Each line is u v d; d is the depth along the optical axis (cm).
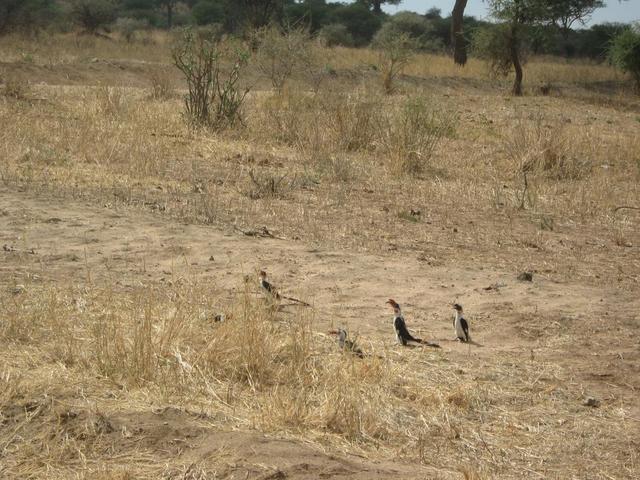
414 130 2047
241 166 1766
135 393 703
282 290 1011
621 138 2562
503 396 775
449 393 758
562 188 1805
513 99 3706
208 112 2197
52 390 689
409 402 746
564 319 975
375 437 680
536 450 684
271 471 582
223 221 1299
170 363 758
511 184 1819
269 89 3231
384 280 1072
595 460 672
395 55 3581
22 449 611
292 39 3384
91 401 680
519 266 1194
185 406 690
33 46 3791
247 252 1141
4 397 666
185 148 1889
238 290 986
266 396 718
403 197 1611
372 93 2775
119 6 8100
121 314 869
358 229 1330
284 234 1260
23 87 2469
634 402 783
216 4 6462
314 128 2116
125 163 1645
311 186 1638
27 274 980
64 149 1700
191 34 2381
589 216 1559
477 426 716
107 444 621
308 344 803
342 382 743
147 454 610
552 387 795
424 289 1052
